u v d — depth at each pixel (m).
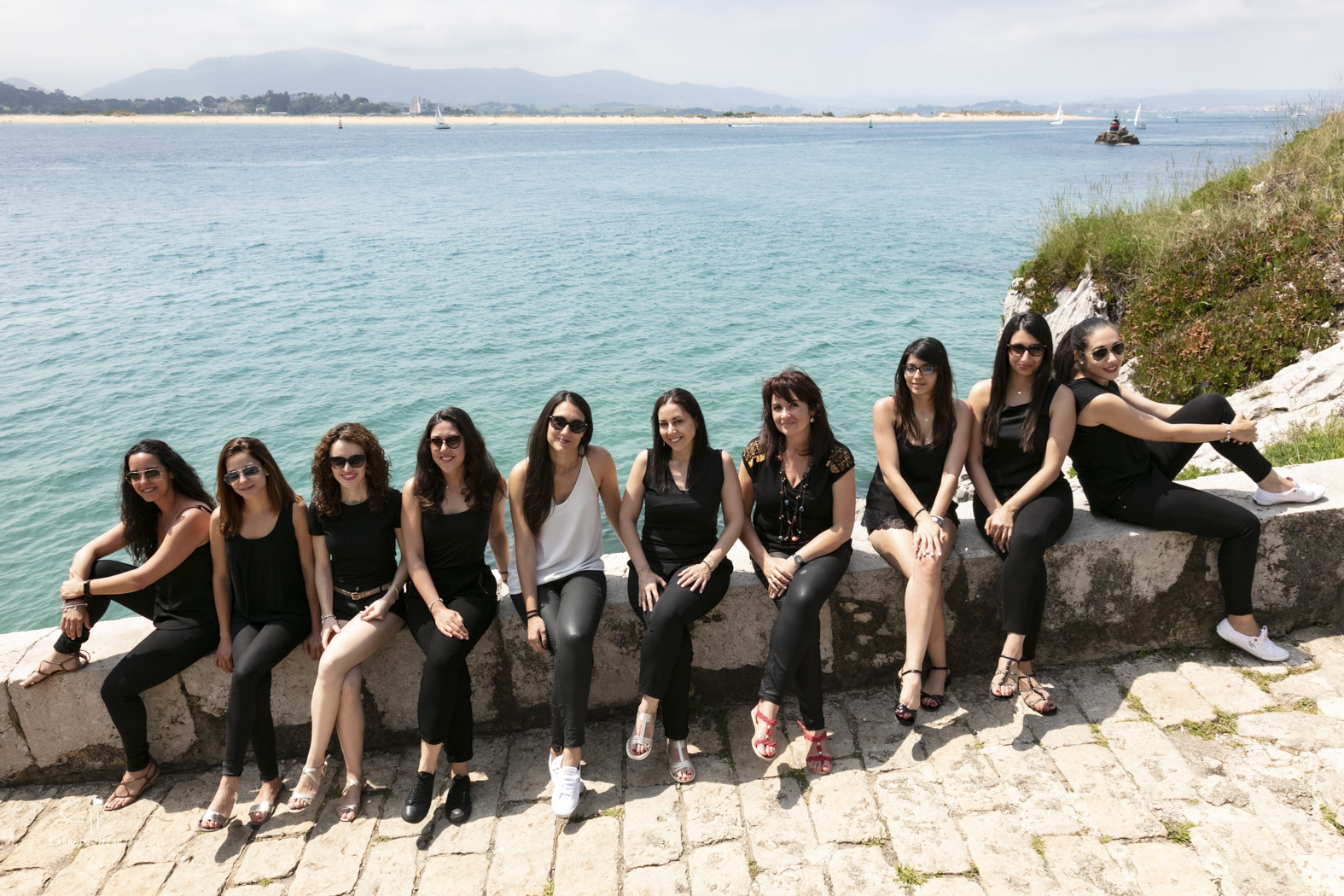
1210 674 3.70
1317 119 11.22
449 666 3.31
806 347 17.81
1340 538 3.82
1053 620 3.85
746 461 3.83
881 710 3.73
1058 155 81.00
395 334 19.89
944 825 3.02
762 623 3.80
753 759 3.49
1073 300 11.43
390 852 3.15
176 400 15.48
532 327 20.25
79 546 10.76
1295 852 2.76
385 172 77.44
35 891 3.07
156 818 3.44
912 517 3.82
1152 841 2.86
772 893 2.80
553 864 3.02
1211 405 3.79
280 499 3.54
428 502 3.50
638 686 3.52
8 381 16.56
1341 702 3.41
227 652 3.55
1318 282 7.83
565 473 3.69
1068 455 3.94
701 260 28.69
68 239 35.06
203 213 44.31
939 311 20.53
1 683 3.49
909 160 81.94
